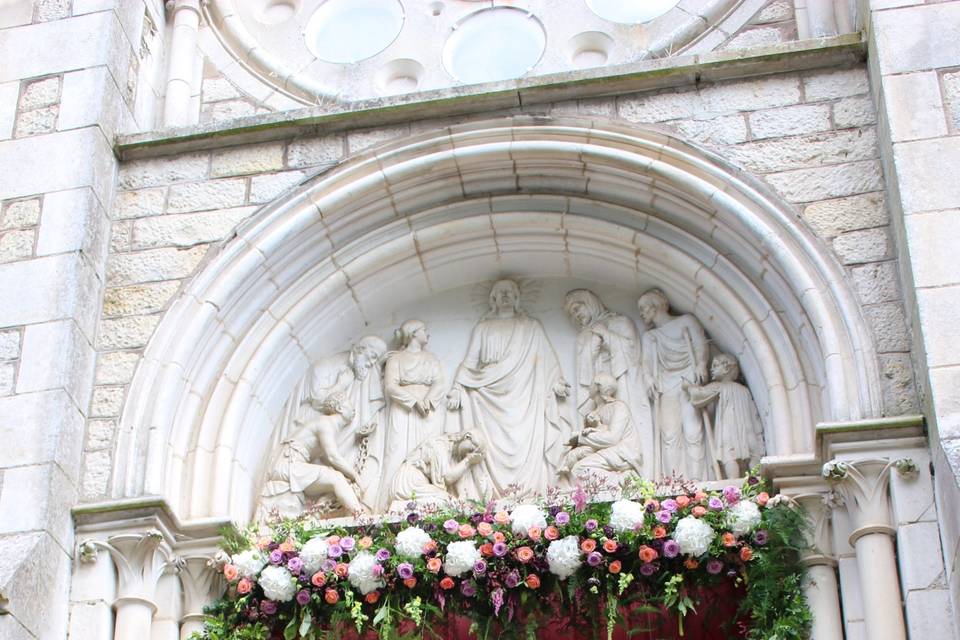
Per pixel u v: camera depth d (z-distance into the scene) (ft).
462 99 35.99
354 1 40.32
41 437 31.99
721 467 33.12
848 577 29.71
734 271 34.24
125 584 31.37
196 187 36.27
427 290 37.14
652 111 35.50
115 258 35.47
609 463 33.63
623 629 30.94
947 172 31.63
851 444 30.12
